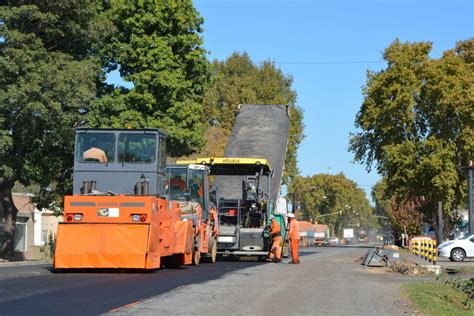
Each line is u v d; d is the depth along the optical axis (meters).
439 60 54.44
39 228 55.06
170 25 34.38
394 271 22.95
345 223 163.50
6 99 25.92
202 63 35.62
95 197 16.58
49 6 28.55
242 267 21.75
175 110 33.97
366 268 24.02
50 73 26.62
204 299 12.35
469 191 45.75
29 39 27.09
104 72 34.16
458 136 52.91
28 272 16.34
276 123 33.03
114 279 15.17
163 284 14.49
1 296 11.62
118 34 34.16
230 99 65.25
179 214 20.25
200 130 35.25
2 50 26.70
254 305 11.98
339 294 14.42
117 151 17.97
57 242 16.34
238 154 31.70
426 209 58.62
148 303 11.42
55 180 33.56
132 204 16.50
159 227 17.28
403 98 53.41
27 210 51.44
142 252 16.23
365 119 56.69
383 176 59.06
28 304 10.80
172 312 10.59
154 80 33.38
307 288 15.35
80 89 27.77
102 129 18.08
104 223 16.41
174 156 36.62
